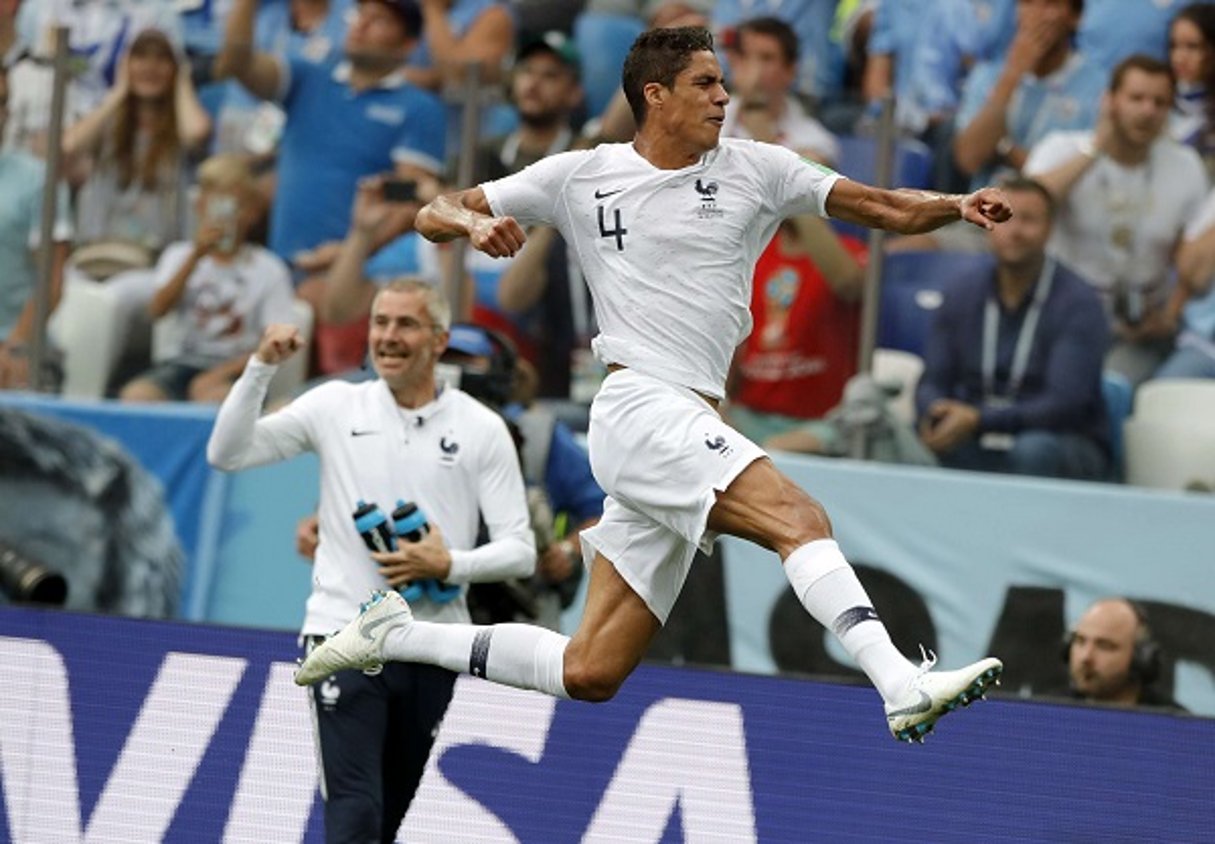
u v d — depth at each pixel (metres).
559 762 23.17
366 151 32.56
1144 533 30.09
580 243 19.22
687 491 18.33
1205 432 31.38
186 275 32.81
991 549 30.28
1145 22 32.72
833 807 22.97
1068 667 29.08
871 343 31.66
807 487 30.62
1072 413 31.41
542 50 32.41
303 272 32.75
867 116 32.47
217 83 33.00
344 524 22.05
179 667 23.72
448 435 22.41
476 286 32.28
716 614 30.28
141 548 31.92
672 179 18.86
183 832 23.23
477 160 32.47
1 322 33.09
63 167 33.06
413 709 21.89
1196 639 29.77
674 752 23.17
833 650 30.09
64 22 33.97
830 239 31.64
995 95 32.84
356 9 34.88
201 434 32.00
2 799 23.53
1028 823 22.86
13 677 23.86
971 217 18.34
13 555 30.02
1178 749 22.94
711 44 18.89
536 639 19.66
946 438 31.45
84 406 32.28
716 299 18.86
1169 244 31.91
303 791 23.14
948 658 30.20
